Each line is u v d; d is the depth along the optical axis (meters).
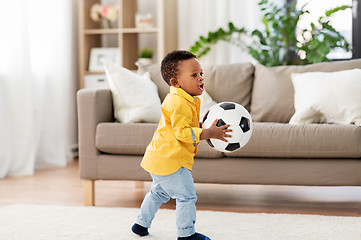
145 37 4.89
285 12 4.55
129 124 2.71
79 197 3.05
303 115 2.83
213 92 3.29
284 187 3.28
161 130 1.98
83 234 2.16
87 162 2.77
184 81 1.93
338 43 4.09
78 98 2.78
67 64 4.41
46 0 4.23
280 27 4.15
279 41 4.20
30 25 4.12
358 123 2.66
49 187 3.38
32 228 2.27
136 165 2.71
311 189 3.19
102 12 4.52
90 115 2.76
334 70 3.11
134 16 4.70
